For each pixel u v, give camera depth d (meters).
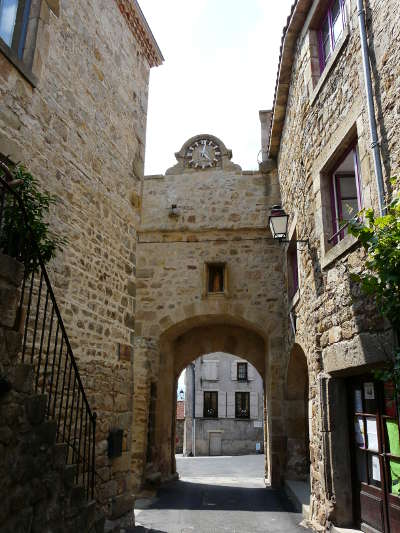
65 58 5.83
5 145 4.68
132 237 7.39
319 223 6.14
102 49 6.80
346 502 5.32
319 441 5.97
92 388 5.91
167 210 11.64
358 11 4.93
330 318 5.66
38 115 5.23
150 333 11.05
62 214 5.55
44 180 5.27
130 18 7.72
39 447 3.50
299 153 7.66
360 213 4.00
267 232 11.34
